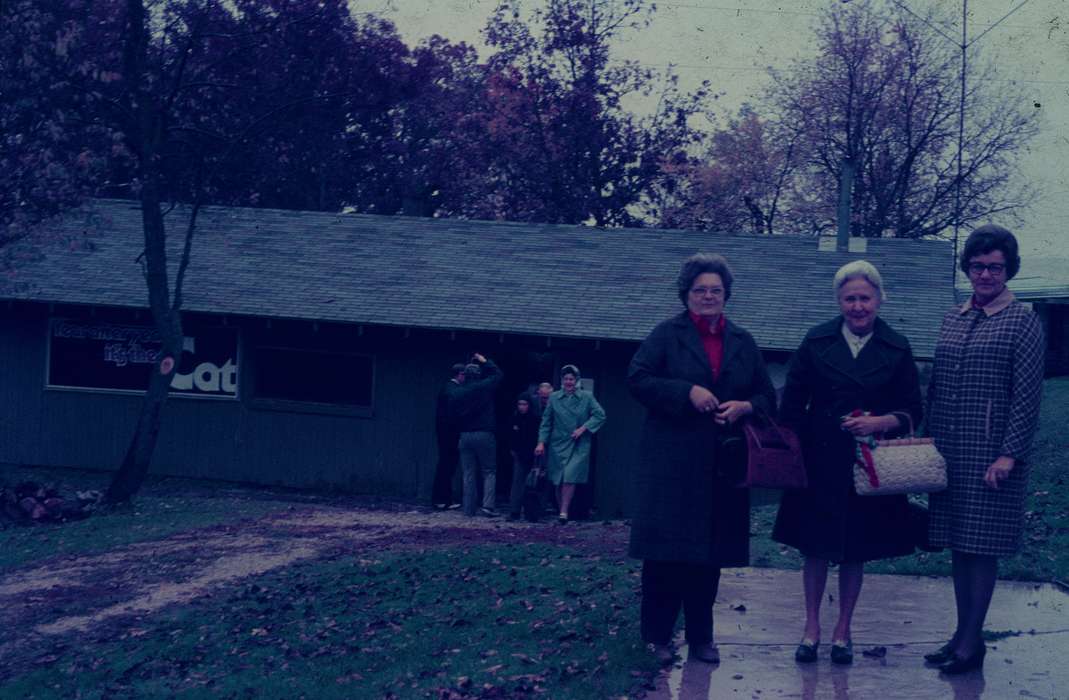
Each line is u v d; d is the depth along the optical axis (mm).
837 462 5508
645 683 5562
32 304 19578
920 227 37219
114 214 22922
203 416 19609
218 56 19375
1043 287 34188
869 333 5570
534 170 39812
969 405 5445
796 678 5602
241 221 22781
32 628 9688
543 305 18797
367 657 7242
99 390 19906
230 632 8531
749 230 41094
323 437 19250
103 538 14016
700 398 5430
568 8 40000
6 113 16312
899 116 37375
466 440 15805
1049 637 6379
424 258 21094
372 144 36031
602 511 18031
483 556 10461
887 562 8875
